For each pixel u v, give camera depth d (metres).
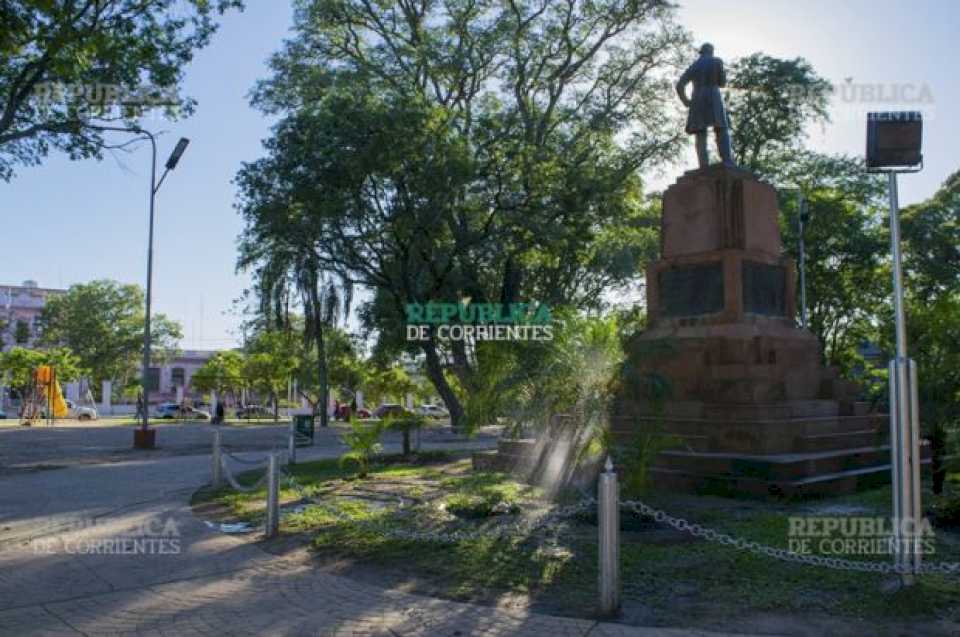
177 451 22.75
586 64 29.75
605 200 26.61
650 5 27.81
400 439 26.73
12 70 15.02
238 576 7.01
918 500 5.95
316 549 8.02
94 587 6.68
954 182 29.23
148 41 15.55
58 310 67.00
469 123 27.02
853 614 5.57
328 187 22.11
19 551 8.09
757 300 13.30
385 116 21.66
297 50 28.84
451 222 25.77
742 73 30.36
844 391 13.19
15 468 17.19
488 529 8.45
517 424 10.74
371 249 25.25
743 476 10.31
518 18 28.16
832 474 10.70
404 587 6.58
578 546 7.71
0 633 5.46
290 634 5.40
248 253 27.72
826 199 30.17
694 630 5.30
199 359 83.62
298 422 25.19
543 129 29.28
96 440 28.25
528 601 6.08
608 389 9.45
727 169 13.48
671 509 9.28
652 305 13.91
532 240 25.72
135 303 69.31
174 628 5.56
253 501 11.30
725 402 11.82
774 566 6.82
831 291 31.09
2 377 52.59
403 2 28.88
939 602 5.73
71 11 11.63
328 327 31.39
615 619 5.57
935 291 28.20
